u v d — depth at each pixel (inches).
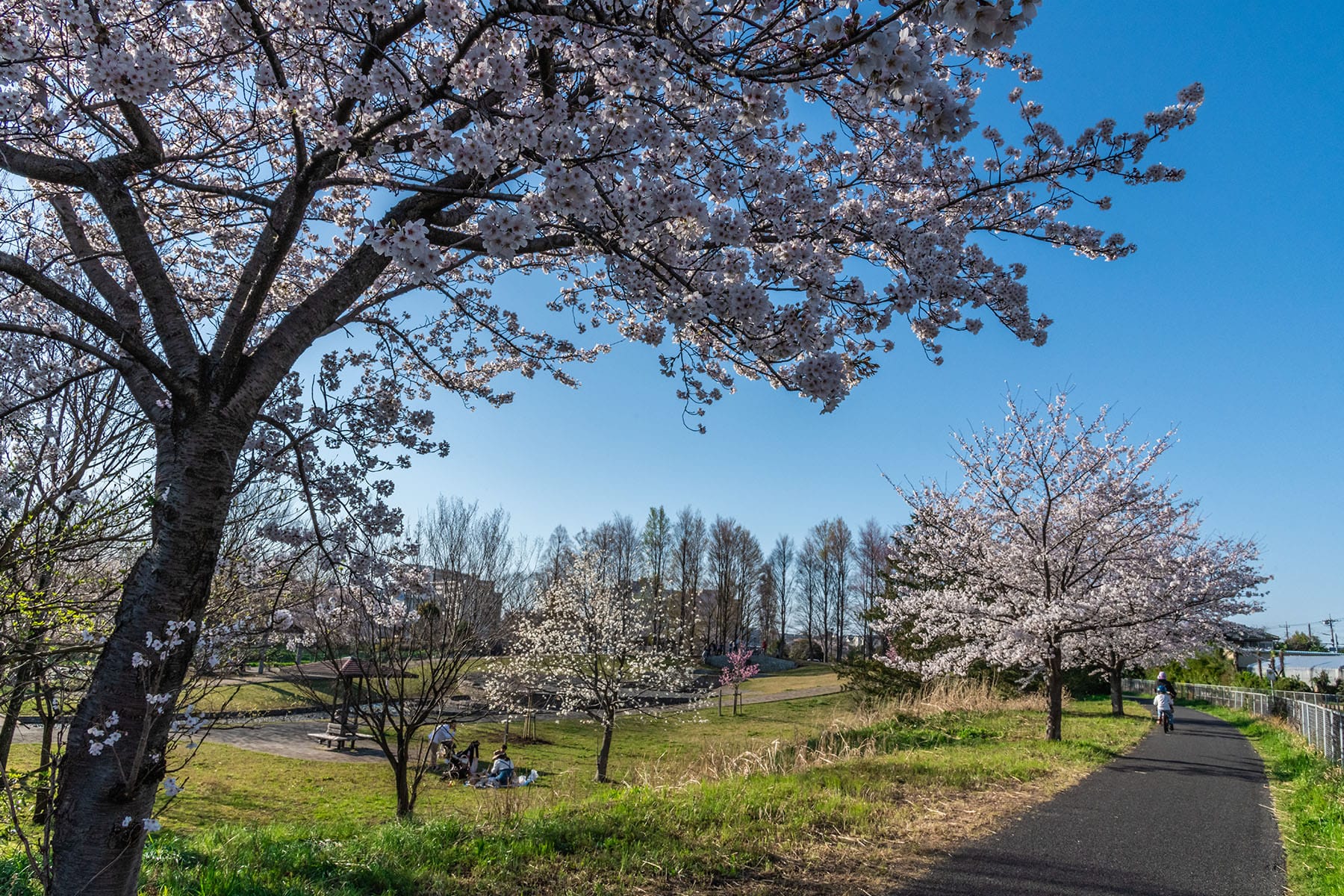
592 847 227.1
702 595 2230.6
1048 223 221.0
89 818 122.6
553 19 130.7
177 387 137.4
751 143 156.3
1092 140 210.5
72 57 130.1
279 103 139.9
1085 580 597.6
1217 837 277.4
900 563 713.0
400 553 187.8
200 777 572.4
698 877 205.8
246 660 207.5
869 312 169.3
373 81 123.6
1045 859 233.6
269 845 232.4
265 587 225.5
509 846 225.3
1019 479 605.9
